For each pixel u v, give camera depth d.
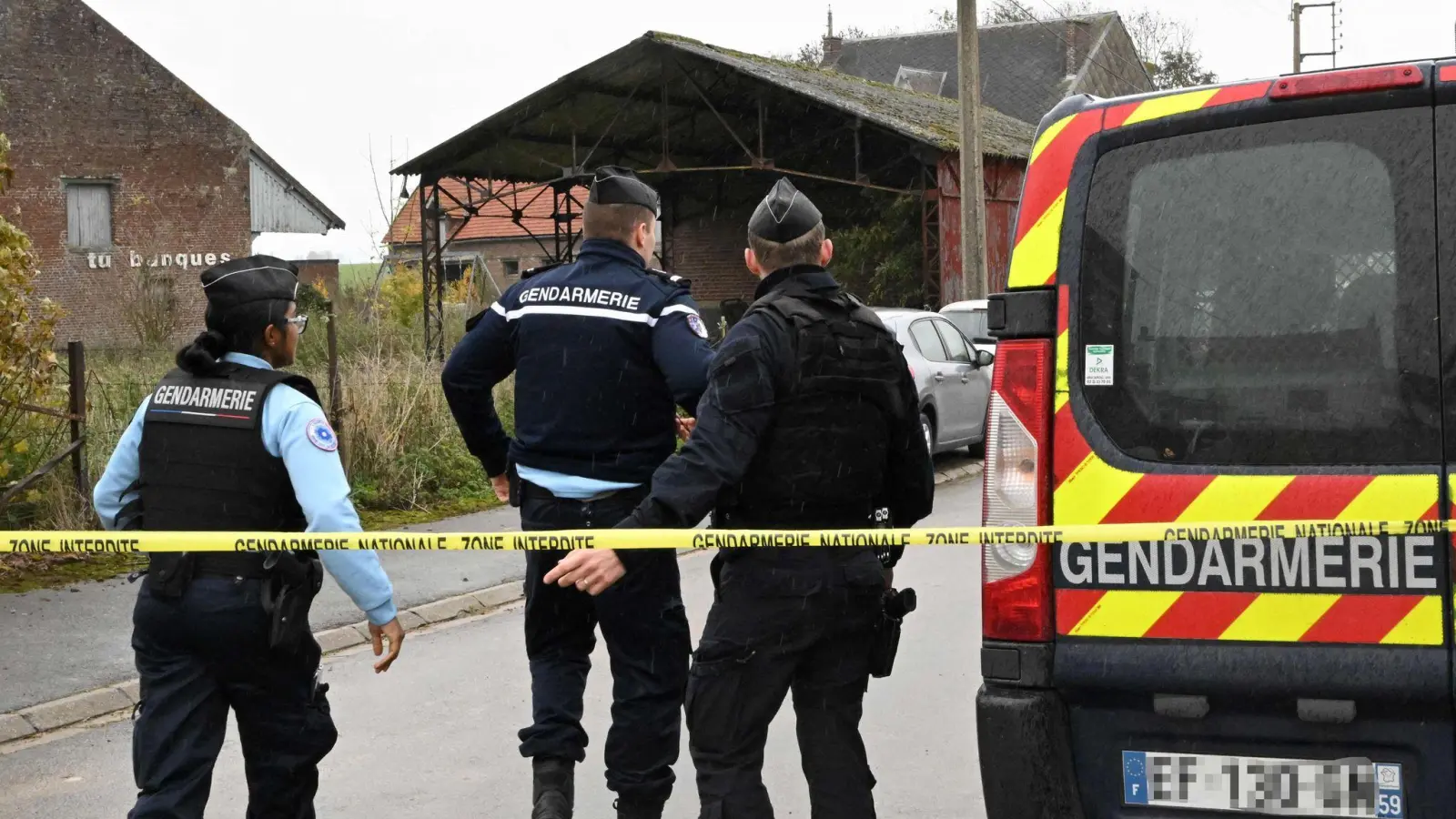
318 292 26.16
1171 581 3.15
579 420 4.23
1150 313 3.19
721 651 3.59
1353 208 3.04
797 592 3.55
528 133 27.20
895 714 5.82
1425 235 2.98
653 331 4.20
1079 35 50.53
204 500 3.54
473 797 4.99
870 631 3.75
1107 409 3.22
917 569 8.90
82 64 33.88
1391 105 3.01
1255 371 3.10
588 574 3.39
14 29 33.12
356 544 3.48
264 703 3.66
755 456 3.58
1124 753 3.24
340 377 11.67
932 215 27.08
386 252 22.88
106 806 5.04
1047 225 3.28
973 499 12.49
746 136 30.19
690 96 27.08
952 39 52.97
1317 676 3.03
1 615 7.47
